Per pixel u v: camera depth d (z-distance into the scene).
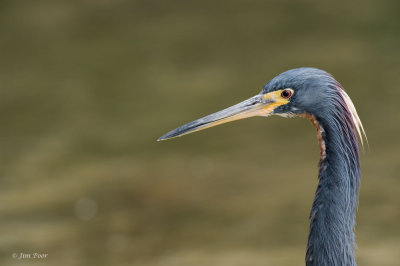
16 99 19.59
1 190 14.15
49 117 18.25
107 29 25.05
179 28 24.67
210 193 13.59
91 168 15.09
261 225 12.12
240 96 18.36
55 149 16.23
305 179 13.78
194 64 21.42
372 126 16.00
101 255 11.36
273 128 16.97
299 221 12.10
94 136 16.88
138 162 15.34
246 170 14.52
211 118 7.29
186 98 18.67
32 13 27.06
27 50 23.42
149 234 11.98
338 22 23.75
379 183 13.23
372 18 23.69
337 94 6.70
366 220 11.94
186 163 15.16
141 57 22.31
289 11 25.56
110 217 12.82
